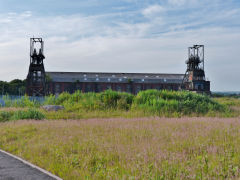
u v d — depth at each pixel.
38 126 12.98
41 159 7.05
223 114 19.16
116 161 6.36
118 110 20.94
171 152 6.66
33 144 9.05
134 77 89.56
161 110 19.56
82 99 24.94
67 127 12.41
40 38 57.84
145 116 18.25
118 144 7.91
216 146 6.93
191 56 78.44
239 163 5.47
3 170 6.14
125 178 4.91
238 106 29.25
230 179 4.61
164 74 94.81
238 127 10.35
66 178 5.39
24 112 18.34
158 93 24.33
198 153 6.62
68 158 6.80
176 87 88.62
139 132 10.09
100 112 20.36
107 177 5.08
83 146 7.98
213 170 4.98
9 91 85.69
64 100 26.41
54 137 9.87
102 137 9.38
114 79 86.62
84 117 18.55
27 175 5.69
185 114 19.22
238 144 7.22
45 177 5.54
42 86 58.16
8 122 15.51
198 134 8.86
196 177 4.71
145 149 6.94
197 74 77.06
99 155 6.85
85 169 5.86
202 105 21.41
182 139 8.25
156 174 4.89
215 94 93.00
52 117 18.38
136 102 22.56
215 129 9.95
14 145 9.35
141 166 5.54
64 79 83.19
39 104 27.25
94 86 84.38
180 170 5.02
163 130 10.32
